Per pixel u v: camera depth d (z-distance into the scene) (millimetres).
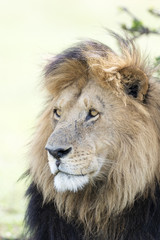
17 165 25156
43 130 10289
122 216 9844
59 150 9281
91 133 9586
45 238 10633
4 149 29156
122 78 9781
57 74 10195
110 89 9719
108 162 9648
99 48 10180
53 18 77250
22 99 43281
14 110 39938
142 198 9742
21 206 18359
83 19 76375
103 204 9852
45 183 10047
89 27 72375
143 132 9500
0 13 79875
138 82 9750
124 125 9586
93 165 9516
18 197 19391
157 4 46062
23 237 12117
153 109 9812
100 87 9789
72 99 9898
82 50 10117
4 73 51781
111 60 9938
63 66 10109
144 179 9477
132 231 9836
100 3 81875
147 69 10219
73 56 10109
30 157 10320
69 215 10117
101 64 9812
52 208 10398
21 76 50906
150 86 9977
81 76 9984
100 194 9812
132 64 9961
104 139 9594
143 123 9555
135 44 10367
